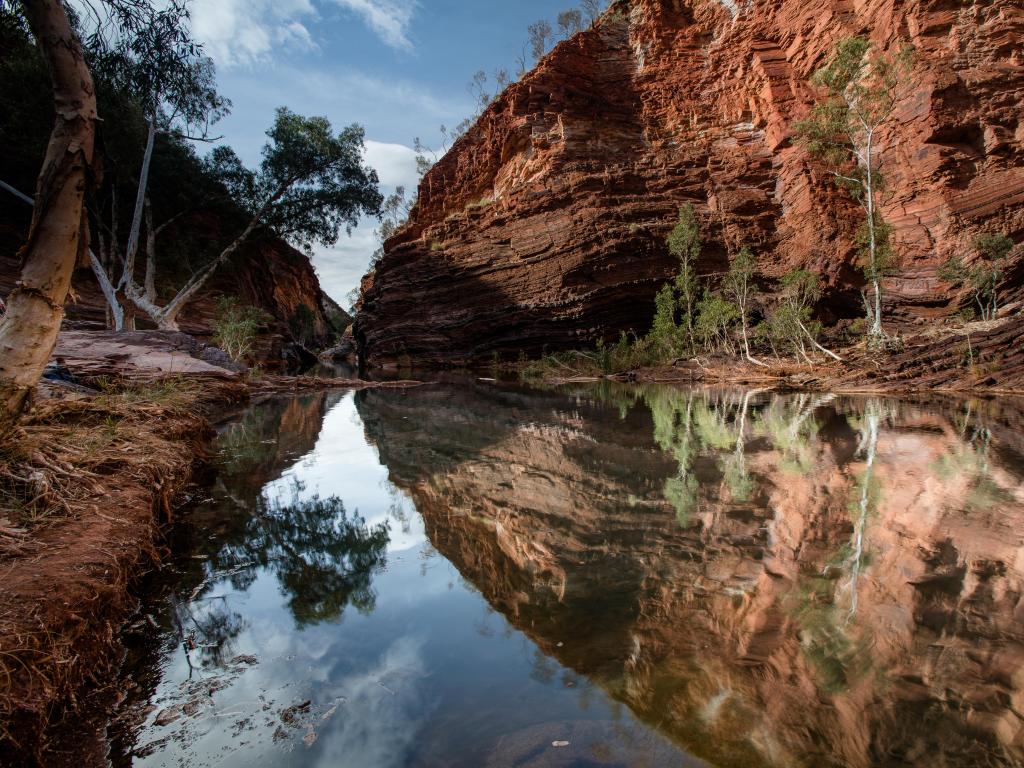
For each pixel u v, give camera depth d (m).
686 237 21.12
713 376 15.41
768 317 20.36
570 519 2.87
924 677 1.31
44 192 3.12
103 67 4.72
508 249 27.31
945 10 19.58
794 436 5.38
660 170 25.86
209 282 26.16
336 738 1.25
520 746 1.17
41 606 1.56
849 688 1.28
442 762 1.14
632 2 30.38
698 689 1.32
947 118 18.53
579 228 24.77
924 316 18.05
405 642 1.70
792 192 23.09
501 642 1.65
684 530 2.59
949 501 2.91
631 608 1.80
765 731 1.15
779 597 1.80
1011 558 2.06
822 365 14.11
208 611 2.00
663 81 28.23
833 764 1.04
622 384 15.27
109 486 2.84
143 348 10.92
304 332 48.84
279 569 2.40
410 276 31.52
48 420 3.80
